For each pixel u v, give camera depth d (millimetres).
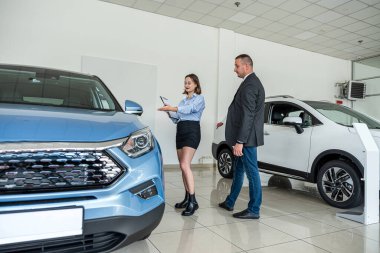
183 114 2492
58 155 1142
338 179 2848
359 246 1922
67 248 1143
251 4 5160
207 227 2195
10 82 1855
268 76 7062
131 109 1923
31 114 1352
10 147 1077
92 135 1249
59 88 1939
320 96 7973
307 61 7738
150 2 5184
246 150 2398
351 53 7883
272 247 1867
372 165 2455
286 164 3354
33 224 1066
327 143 2963
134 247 1784
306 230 2211
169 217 2408
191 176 2496
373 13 5375
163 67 5699
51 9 4797
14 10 4547
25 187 1076
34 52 4668
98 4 5145
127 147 1309
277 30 6352
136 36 5453
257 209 2451
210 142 6211
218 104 6203
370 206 2424
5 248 1039
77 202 1138
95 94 2006
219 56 6227
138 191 1291
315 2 5012
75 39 4957
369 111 8258
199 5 5254
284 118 3350
